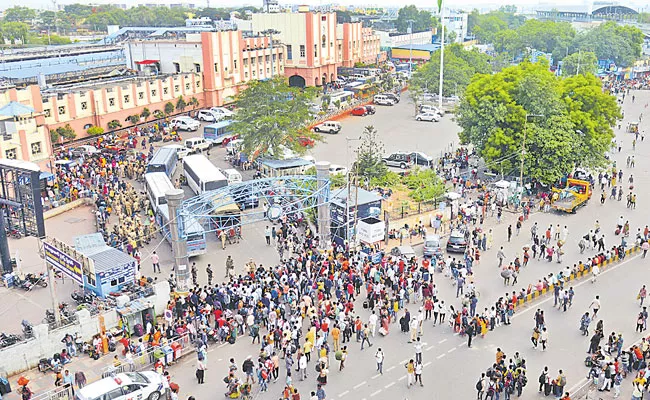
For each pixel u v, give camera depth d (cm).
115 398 2528
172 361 3056
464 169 6450
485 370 2986
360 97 10794
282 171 5984
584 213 5319
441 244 4616
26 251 4462
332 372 2973
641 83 13362
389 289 3797
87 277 3619
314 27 11162
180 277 3819
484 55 12825
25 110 5638
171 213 3741
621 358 2967
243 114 6359
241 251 4541
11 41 18212
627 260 4338
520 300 3650
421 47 15925
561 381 2736
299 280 3666
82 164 6362
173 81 8900
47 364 2997
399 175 6000
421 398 2758
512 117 5691
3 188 3619
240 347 3222
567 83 6109
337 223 4716
